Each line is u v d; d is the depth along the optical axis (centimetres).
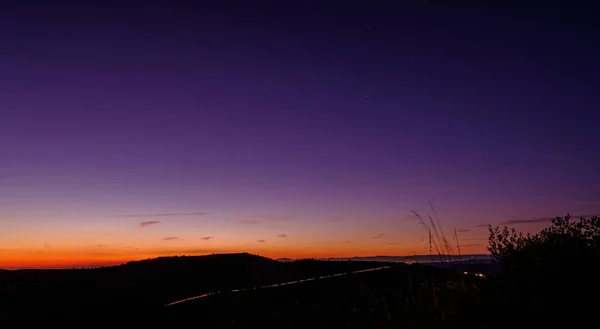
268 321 1473
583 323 651
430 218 872
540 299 704
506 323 702
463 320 754
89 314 1805
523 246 800
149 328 1552
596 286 667
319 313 1382
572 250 724
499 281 756
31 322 1662
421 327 790
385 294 1368
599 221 758
